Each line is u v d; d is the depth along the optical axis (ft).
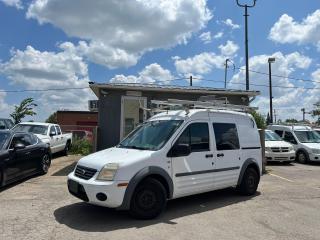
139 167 23.15
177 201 29.04
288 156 58.90
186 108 27.68
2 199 28.78
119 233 20.83
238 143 30.50
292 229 22.31
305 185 37.86
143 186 23.36
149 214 23.54
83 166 24.26
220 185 28.58
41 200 28.43
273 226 22.85
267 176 44.34
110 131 51.42
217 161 28.30
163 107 31.96
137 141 26.84
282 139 64.69
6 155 32.01
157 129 27.04
